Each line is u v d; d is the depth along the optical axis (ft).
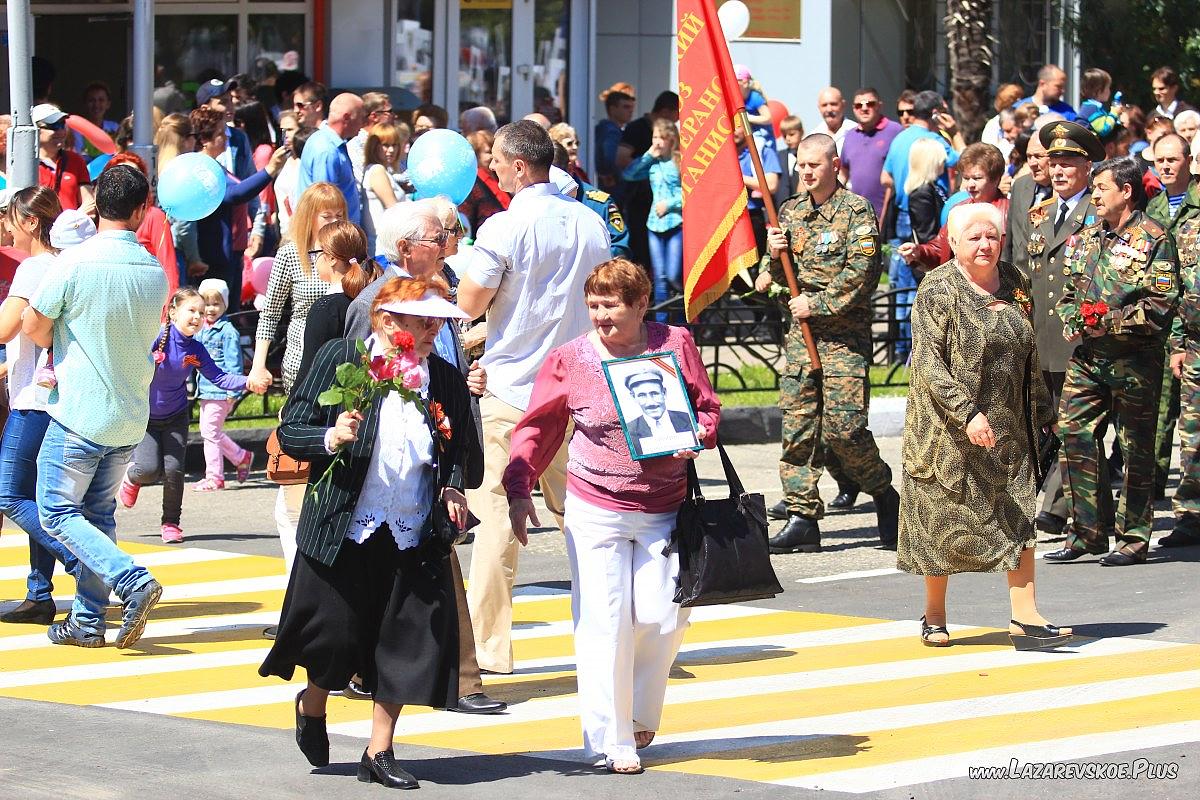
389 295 52.29
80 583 72.43
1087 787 51.13
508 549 67.36
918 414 69.67
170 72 164.25
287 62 163.53
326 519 51.13
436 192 95.20
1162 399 101.60
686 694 64.44
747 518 54.03
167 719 60.95
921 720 59.82
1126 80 223.71
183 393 93.04
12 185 104.32
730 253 90.33
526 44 175.42
